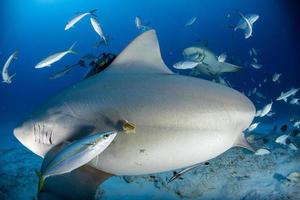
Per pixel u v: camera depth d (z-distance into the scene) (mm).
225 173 7246
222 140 3312
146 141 3074
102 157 3162
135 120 3105
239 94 3676
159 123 3096
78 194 2994
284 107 18422
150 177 6883
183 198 6277
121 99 3230
